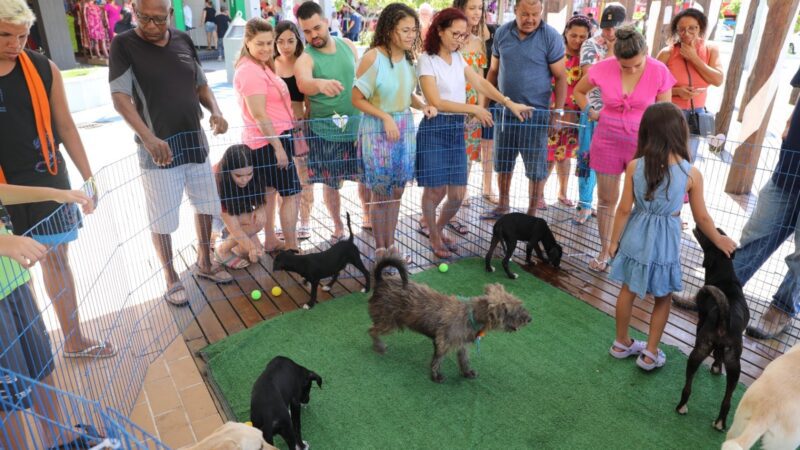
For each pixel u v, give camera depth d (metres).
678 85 5.23
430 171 4.62
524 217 4.67
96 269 3.30
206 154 4.25
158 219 4.08
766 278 4.67
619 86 4.31
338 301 4.34
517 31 5.06
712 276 3.25
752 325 3.89
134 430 3.02
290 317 4.10
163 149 3.75
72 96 11.45
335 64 4.68
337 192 5.17
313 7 4.50
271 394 2.63
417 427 3.01
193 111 4.10
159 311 4.20
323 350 3.71
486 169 5.88
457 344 3.25
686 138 3.04
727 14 15.31
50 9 15.60
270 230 5.07
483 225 5.71
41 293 4.09
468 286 4.52
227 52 14.43
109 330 3.49
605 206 4.64
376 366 3.54
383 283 3.53
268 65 4.72
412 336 3.89
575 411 3.13
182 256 5.04
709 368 3.50
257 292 4.39
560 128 5.37
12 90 2.94
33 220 2.96
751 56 11.38
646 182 3.08
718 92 11.55
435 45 4.37
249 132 4.56
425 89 4.38
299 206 5.27
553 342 3.79
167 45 3.92
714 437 2.93
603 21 5.27
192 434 3.00
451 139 4.59
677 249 3.19
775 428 2.39
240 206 4.57
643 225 3.19
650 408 3.14
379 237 4.77
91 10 17.09
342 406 3.18
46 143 3.10
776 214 3.96
